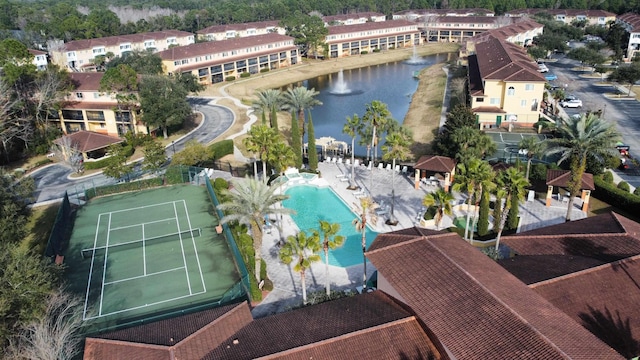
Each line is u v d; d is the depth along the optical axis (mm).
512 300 31359
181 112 95250
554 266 39250
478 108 94812
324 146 85500
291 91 86000
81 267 51156
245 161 83250
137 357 32188
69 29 183625
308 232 56906
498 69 96125
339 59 183750
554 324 29391
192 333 33969
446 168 63781
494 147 65188
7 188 47344
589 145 54344
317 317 35594
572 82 126500
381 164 75312
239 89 139875
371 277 46844
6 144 85312
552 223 55812
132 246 55344
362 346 31859
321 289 45188
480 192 49875
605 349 27719
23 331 32188
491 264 37062
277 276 48219
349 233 56438
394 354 31406
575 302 35031
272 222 59531
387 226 57125
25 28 188125
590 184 57031
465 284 32969
